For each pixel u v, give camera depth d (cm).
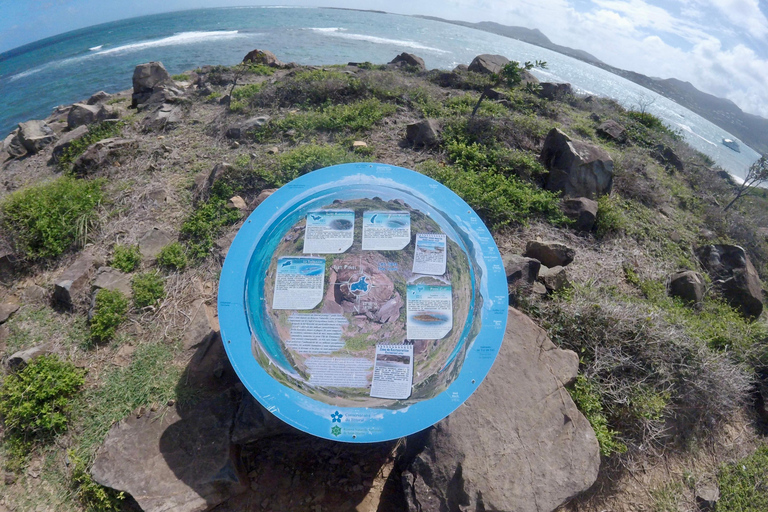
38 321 162
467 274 106
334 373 97
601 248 206
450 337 101
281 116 281
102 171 234
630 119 415
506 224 199
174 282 170
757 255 275
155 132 276
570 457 111
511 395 120
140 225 196
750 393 162
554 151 237
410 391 96
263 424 113
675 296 194
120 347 149
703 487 132
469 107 311
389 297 103
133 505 112
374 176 117
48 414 130
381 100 311
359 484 119
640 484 129
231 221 193
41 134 289
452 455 109
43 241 186
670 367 143
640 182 258
